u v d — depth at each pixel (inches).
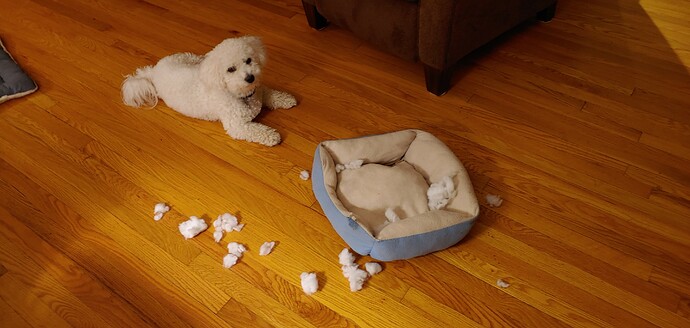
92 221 54.8
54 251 52.2
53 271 50.4
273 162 59.7
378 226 49.3
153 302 47.4
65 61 78.8
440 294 46.0
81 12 90.7
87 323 46.2
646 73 67.5
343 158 54.3
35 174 60.6
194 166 60.0
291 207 54.6
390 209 49.5
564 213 51.6
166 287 48.4
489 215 51.9
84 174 60.1
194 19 86.2
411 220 45.6
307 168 58.7
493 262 48.0
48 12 91.5
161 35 83.2
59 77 75.5
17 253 52.2
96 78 74.9
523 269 47.3
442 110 64.6
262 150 61.2
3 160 62.6
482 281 46.6
